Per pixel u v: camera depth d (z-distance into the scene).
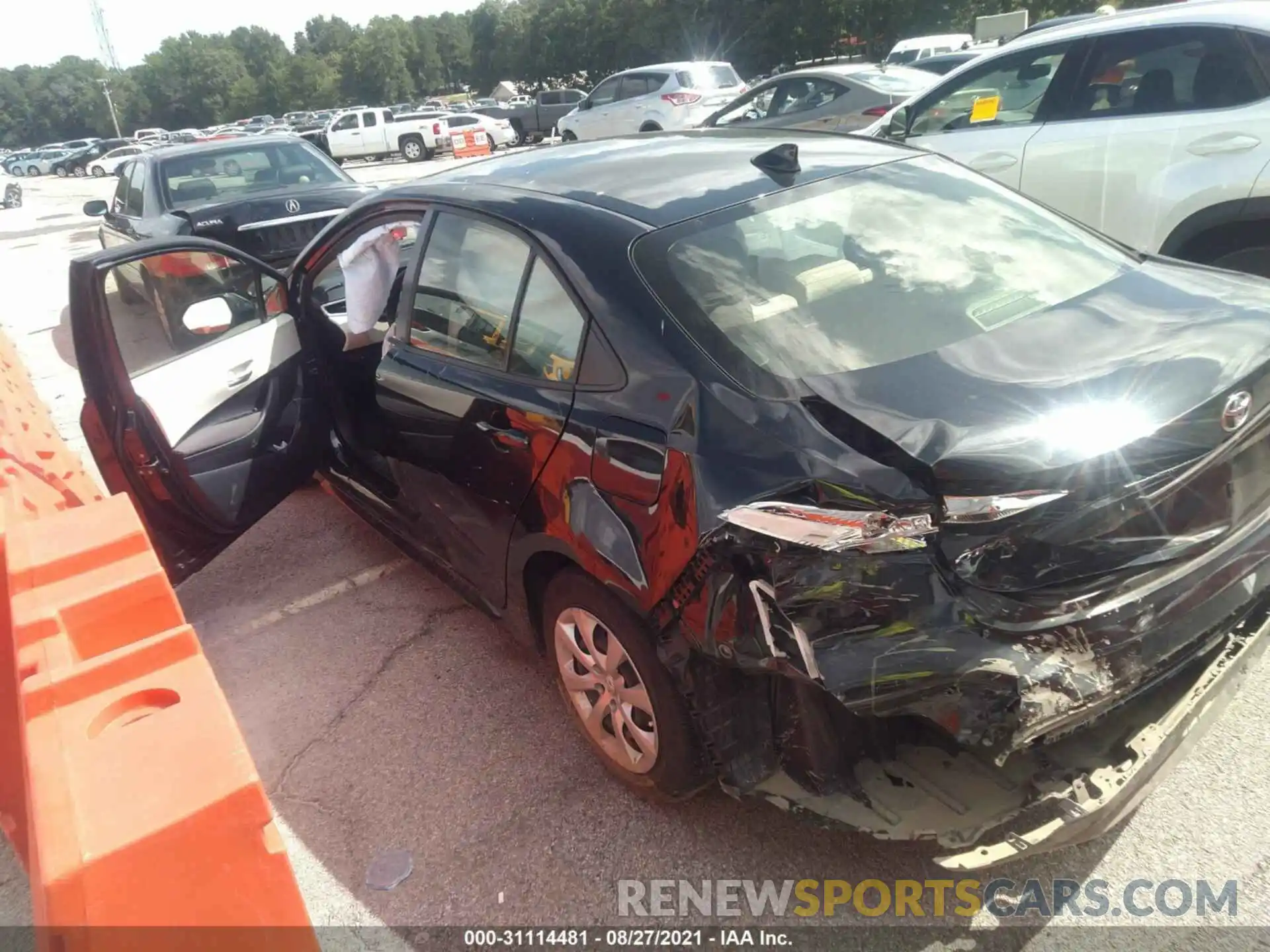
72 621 1.95
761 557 1.90
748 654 1.94
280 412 3.79
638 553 2.17
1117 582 1.86
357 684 3.31
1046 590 1.82
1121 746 1.96
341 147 31.45
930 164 3.04
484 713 3.07
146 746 1.48
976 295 2.41
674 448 2.10
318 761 2.95
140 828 1.34
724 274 2.39
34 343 9.22
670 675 2.20
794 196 2.70
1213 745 2.55
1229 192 4.32
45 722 1.54
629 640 2.31
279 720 3.18
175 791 1.40
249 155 8.41
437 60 116.69
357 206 3.67
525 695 3.13
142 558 2.13
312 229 7.49
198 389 3.48
